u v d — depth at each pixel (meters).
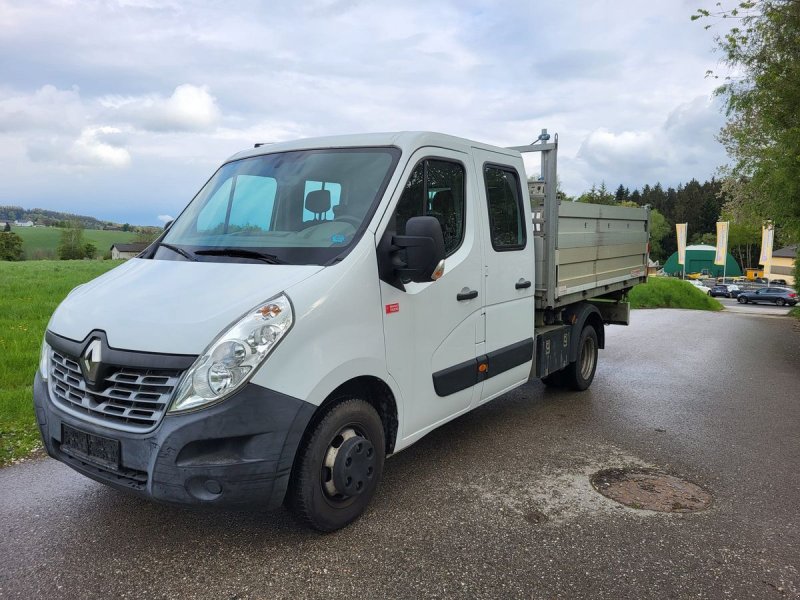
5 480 4.19
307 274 3.22
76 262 36.94
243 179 4.23
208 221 4.08
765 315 23.17
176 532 3.46
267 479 2.91
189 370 2.78
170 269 3.52
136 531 3.46
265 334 2.89
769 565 3.21
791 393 7.32
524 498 4.00
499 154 4.90
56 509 3.74
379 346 3.51
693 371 8.70
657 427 5.70
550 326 6.11
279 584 2.95
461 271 4.25
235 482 2.84
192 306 3.03
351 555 3.22
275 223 3.82
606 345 11.29
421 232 3.38
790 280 69.19
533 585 2.98
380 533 3.47
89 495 3.95
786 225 16.48
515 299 5.05
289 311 2.99
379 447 3.61
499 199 4.85
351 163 3.90
